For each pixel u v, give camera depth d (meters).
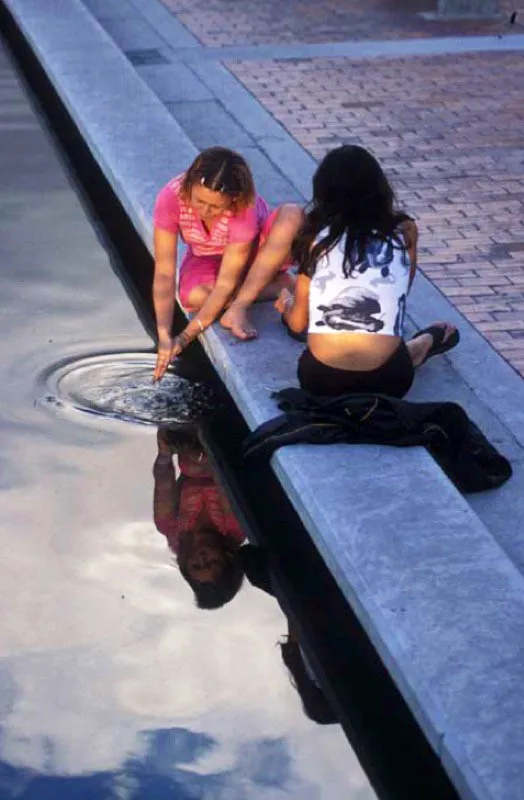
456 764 4.20
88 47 12.59
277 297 7.34
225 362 6.80
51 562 5.61
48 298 8.17
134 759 4.55
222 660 5.07
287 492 5.85
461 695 4.42
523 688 4.45
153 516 5.96
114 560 5.64
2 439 6.54
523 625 4.76
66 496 6.08
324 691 4.92
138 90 11.30
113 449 6.49
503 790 4.04
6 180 10.27
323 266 5.99
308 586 5.57
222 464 6.43
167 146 9.90
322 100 12.08
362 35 14.34
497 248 8.80
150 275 8.59
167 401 6.98
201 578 5.55
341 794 4.45
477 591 4.95
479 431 6.16
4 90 12.62
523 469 6.17
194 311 7.15
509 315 7.73
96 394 7.02
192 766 4.54
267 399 6.38
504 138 11.14
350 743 4.68
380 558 5.15
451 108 11.92
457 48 13.88
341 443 5.96
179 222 6.95
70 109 11.10
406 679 4.56
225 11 15.30
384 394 6.09
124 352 7.50
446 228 9.14
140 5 15.54
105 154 9.71
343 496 5.55
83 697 4.84
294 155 10.60
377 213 5.95
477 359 7.14
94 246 9.02
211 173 6.54
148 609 5.34
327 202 5.97
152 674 4.97
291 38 14.18
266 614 5.35
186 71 12.94
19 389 7.05
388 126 11.38
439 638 4.69
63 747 4.60
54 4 14.20
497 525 5.76
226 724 4.74
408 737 4.73
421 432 5.96
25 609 5.31
